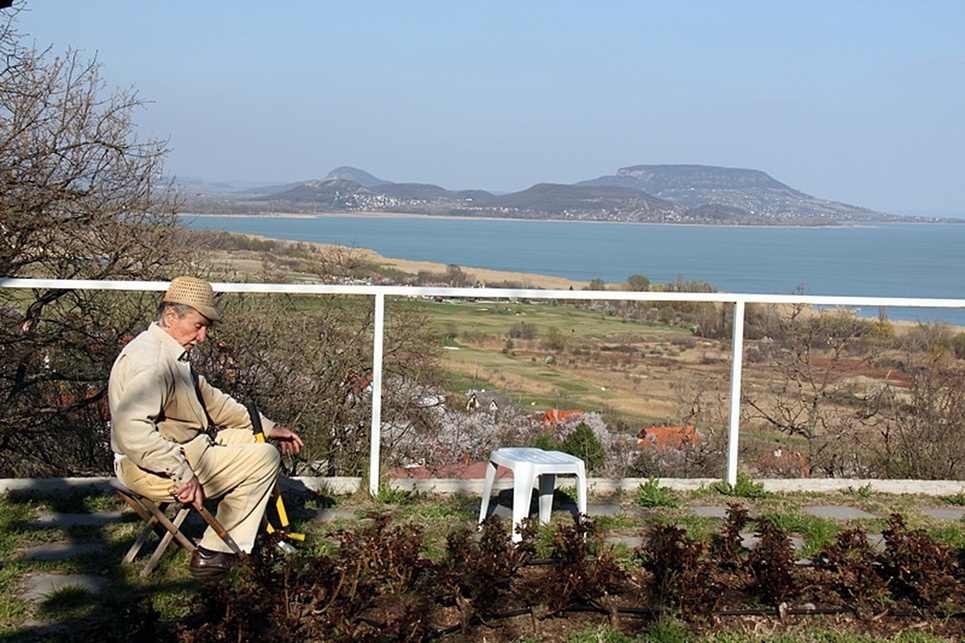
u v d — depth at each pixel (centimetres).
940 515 607
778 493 639
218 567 424
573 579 408
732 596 440
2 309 1042
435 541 505
